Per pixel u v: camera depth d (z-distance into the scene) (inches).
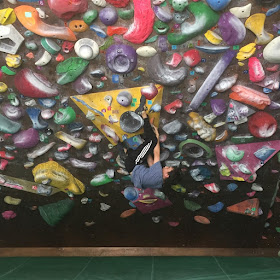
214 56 97.4
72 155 120.2
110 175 122.1
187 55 97.3
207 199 127.8
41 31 94.2
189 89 102.5
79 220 136.7
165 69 99.7
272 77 99.7
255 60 97.2
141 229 138.3
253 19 89.9
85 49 95.5
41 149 118.3
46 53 98.7
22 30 94.9
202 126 109.8
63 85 104.9
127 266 132.5
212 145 114.9
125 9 90.4
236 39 93.4
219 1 85.3
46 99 107.7
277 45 92.9
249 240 136.9
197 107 106.5
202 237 138.1
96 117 108.8
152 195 125.3
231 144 114.3
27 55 99.6
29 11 91.7
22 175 125.5
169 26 93.0
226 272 125.3
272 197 125.3
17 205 132.8
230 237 136.9
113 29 93.5
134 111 106.2
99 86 103.9
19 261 137.3
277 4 87.7
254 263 132.0
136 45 96.7
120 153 114.6
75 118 110.7
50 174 121.1
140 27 92.4
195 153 117.0
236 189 124.0
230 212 130.0
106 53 97.7
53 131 114.3
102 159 120.3
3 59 100.3
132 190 124.9
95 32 94.9
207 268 129.2
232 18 89.8
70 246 141.3
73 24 93.3
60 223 137.6
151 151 107.4
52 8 90.0
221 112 106.7
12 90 106.2
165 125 110.8
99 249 140.6
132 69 100.0
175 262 134.7
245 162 116.5
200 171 120.4
